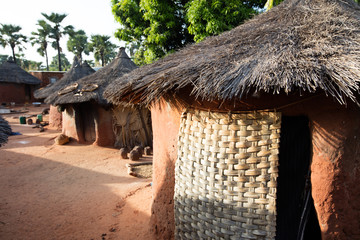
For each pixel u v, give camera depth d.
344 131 2.55
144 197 6.15
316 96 2.56
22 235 4.70
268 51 2.65
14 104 28.23
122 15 11.92
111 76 11.81
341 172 2.59
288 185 3.44
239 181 2.74
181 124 3.29
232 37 3.47
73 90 11.62
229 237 2.77
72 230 4.84
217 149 2.86
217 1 8.57
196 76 2.62
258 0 10.46
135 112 11.38
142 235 4.54
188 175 3.12
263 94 2.69
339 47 2.46
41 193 6.63
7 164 9.10
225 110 2.90
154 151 4.39
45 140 13.05
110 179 7.67
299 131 3.39
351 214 2.65
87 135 12.37
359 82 2.24
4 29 41.88
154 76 3.02
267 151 2.67
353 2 3.57
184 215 3.16
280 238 3.44
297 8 3.36
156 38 10.39
